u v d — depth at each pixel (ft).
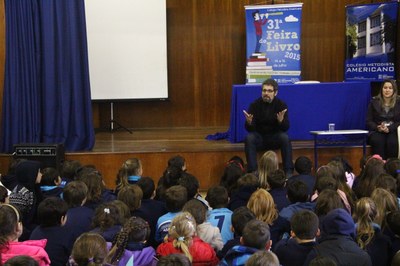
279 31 24.67
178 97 27.22
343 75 27.07
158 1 25.49
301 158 13.76
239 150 19.67
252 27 24.81
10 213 7.98
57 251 8.66
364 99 20.27
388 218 8.65
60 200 9.09
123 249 7.65
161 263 6.23
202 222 9.55
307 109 20.20
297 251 7.95
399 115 19.03
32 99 20.30
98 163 19.80
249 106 18.86
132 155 19.70
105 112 26.86
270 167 13.35
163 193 12.21
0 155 19.83
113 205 9.07
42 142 20.68
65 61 20.51
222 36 26.99
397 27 24.77
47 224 8.93
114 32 25.38
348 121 20.34
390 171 13.32
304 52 27.12
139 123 27.14
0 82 20.21
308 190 10.84
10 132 20.22
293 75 24.76
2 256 7.32
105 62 25.46
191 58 27.04
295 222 8.05
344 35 26.91
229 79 27.12
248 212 8.82
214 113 27.27
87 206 11.02
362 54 25.08
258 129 18.54
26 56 20.04
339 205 9.48
